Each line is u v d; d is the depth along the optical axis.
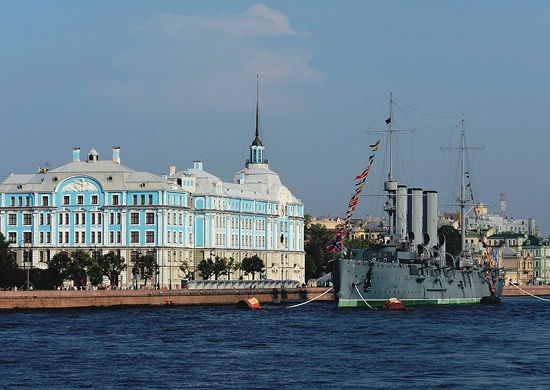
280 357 137.62
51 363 130.62
